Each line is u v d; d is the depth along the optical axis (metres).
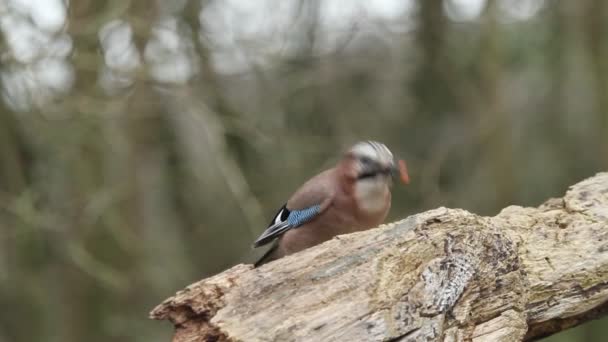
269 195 15.04
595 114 14.59
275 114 15.02
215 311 6.15
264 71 14.90
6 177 13.55
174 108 14.78
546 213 7.35
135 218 15.45
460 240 6.33
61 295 15.32
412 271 6.19
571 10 14.53
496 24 14.77
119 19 13.29
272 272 6.20
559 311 6.80
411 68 15.55
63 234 14.33
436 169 14.81
